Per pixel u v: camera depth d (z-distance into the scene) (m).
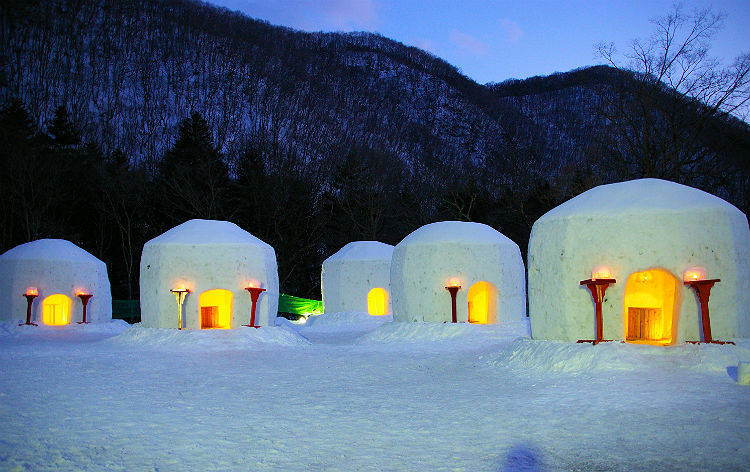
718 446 5.86
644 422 6.86
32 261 23.16
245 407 8.43
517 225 41.81
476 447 6.27
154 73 83.00
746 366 8.41
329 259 29.08
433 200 50.03
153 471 5.56
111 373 11.73
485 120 91.94
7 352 15.39
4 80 70.81
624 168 27.72
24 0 87.44
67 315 23.75
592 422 7.04
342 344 18.39
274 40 108.88
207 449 6.28
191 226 19.02
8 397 9.02
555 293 11.86
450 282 18.48
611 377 9.43
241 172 44.91
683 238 10.73
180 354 15.04
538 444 6.29
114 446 6.37
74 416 7.79
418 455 6.02
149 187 42.00
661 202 11.08
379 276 27.41
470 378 10.78
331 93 90.38
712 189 26.48
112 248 40.50
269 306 19.00
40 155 39.56
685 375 9.16
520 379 10.34
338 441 6.59
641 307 11.59
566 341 11.54
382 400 8.88
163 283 18.05
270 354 15.04
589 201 11.90
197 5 111.25
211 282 18.08
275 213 41.97
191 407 8.43
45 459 5.88
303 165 55.62
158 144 67.00
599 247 11.25
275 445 6.43
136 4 100.44
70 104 70.31
